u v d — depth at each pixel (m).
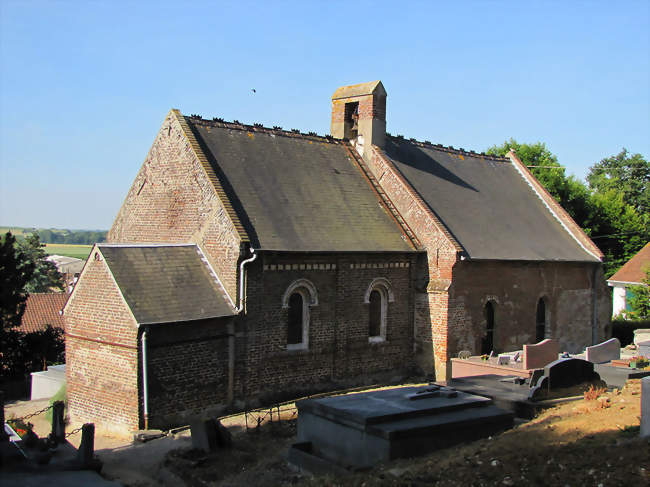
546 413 18.47
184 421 20.92
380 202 29.75
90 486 14.66
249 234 23.17
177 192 25.58
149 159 27.11
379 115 31.97
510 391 21.20
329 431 16.19
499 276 29.98
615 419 15.44
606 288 36.47
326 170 29.58
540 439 14.54
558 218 37.69
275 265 23.58
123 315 20.30
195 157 24.77
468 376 24.89
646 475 11.57
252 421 21.30
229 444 18.34
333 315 25.55
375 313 27.52
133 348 19.94
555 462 12.90
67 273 96.12
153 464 17.39
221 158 25.89
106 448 18.92
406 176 31.41
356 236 26.64
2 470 15.83
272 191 26.12
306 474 15.58
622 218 57.84
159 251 22.83
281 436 19.52
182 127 25.61
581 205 56.41
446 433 15.48
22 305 35.00
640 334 36.94
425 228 28.47
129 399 20.14
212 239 23.66
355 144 32.47
